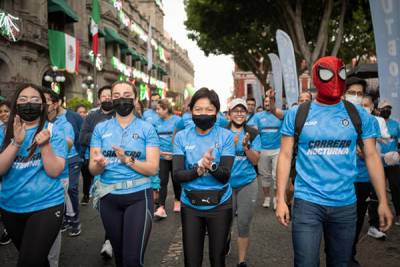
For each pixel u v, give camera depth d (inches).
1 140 123.4
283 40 464.1
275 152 280.1
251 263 168.7
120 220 127.7
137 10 1812.3
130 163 121.6
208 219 120.8
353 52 977.5
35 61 871.7
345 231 103.5
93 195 130.8
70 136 176.6
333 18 756.6
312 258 101.5
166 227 232.4
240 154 164.2
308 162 105.6
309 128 105.0
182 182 121.8
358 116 105.3
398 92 213.5
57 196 115.9
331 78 102.7
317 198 102.8
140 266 122.2
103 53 1342.3
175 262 172.4
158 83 2198.6
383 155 213.9
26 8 840.9
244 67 1280.8
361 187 161.3
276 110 276.5
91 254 184.2
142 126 130.5
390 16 211.8
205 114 123.0
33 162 113.7
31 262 109.0
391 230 216.5
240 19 778.2
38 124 119.8
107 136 129.0
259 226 228.7
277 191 108.0
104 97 209.9
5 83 760.3
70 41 952.9
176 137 129.3
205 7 778.2
